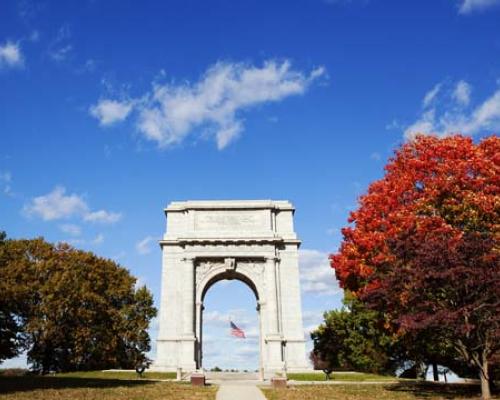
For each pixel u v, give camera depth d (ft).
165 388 134.31
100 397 110.63
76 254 253.85
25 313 226.99
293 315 238.07
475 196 139.13
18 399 105.50
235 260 243.60
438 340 136.15
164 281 242.17
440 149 154.40
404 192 155.63
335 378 195.52
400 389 136.67
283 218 253.24
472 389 136.05
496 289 106.22
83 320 238.68
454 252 111.14
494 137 157.07
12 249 238.27
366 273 150.61
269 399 114.32
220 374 219.82
